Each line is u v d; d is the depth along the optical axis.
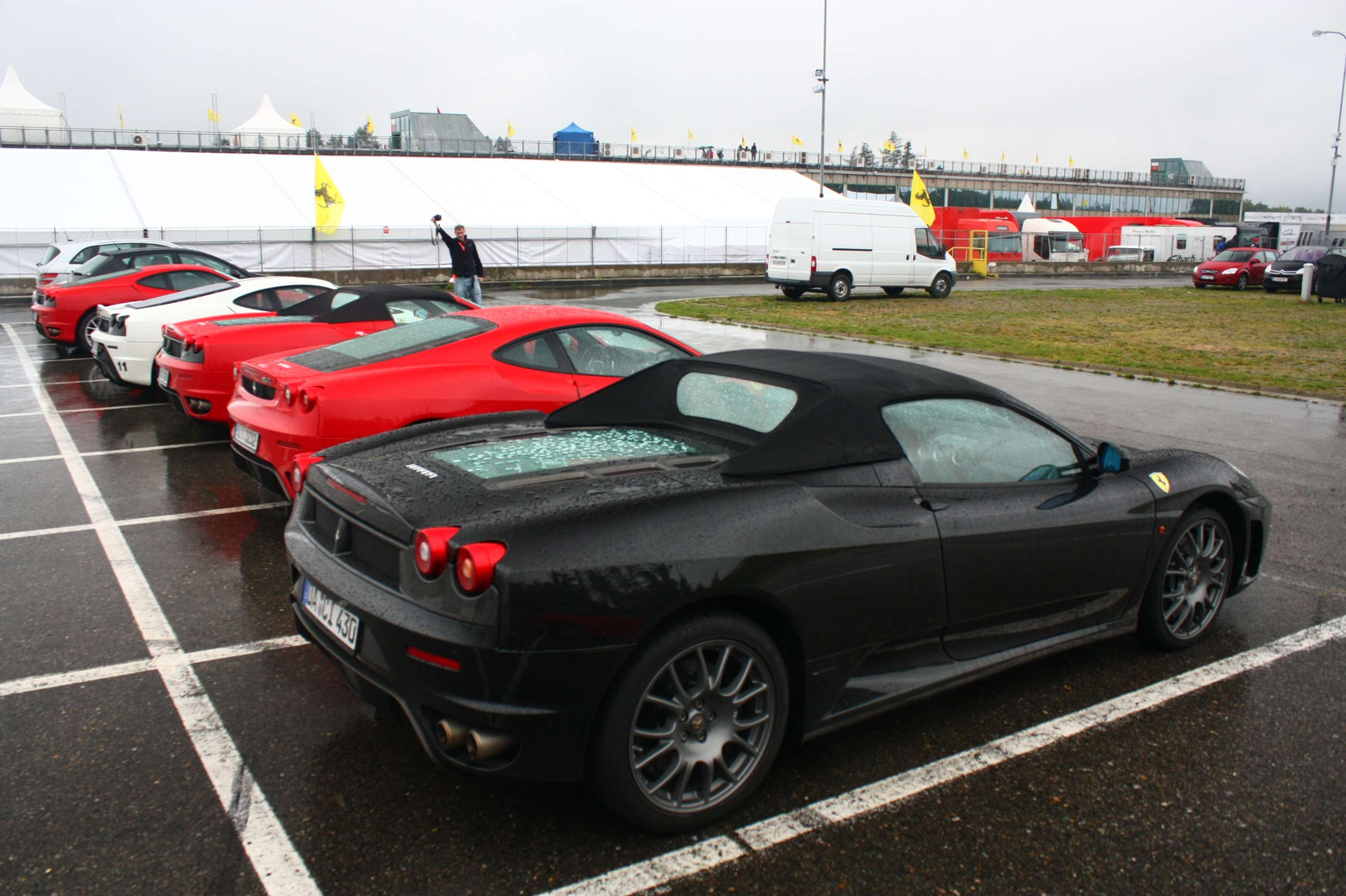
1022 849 2.49
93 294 12.79
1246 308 23.47
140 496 6.00
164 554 4.89
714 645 2.53
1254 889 2.33
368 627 2.52
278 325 7.37
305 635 2.94
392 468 2.95
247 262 28.05
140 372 9.26
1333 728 3.17
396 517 2.55
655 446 3.15
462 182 35.69
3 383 10.73
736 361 3.49
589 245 33.25
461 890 2.29
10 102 43.03
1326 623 4.11
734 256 36.12
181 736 3.03
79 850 2.42
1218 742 3.06
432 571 2.37
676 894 2.29
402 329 5.96
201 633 3.88
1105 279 38.94
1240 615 4.19
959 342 14.43
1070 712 3.27
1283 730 3.14
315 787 2.74
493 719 2.30
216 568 4.67
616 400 3.56
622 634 2.34
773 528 2.62
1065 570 3.30
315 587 2.89
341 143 43.44
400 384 5.10
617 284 31.48
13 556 4.82
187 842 2.46
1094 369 11.96
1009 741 3.06
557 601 2.29
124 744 2.97
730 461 2.79
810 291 27.73
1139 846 2.50
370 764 2.87
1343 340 16.03
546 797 2.71
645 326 6.16
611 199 37.09
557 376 5.64
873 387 3.11
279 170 33.38
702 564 2.46
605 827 2.56
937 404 3.21
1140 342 15.46
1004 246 44.50
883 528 2.82
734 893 2.30
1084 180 75.94
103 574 4.57
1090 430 8.23
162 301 9.48
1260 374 11.70
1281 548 5.15
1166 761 2.94
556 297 24.34
